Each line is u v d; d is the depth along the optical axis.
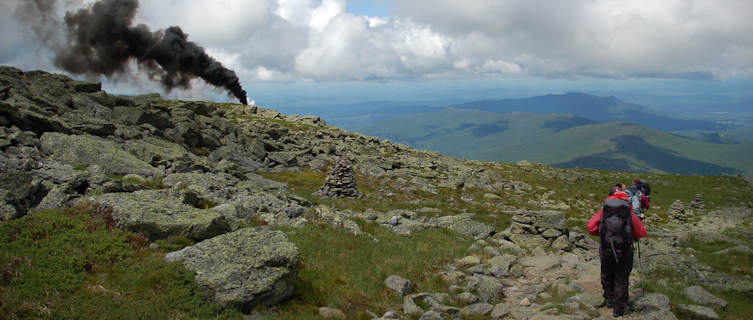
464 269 15.77
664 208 68.00
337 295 11.74
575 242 23.72
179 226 12.70
